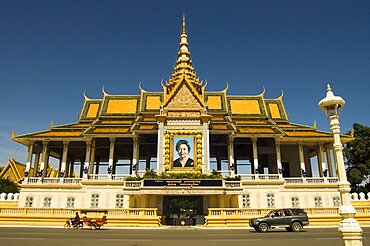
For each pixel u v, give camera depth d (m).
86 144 49.47
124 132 46.50
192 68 55.91
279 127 51.66
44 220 32.22
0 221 32.38
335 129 10.56
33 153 52.66
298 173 51.97
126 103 55.12
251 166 56.91
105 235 21.94
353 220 9.38
